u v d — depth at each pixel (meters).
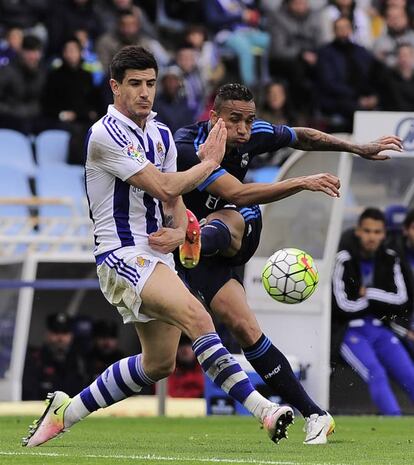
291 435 27.95
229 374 20.84
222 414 36.94
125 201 21.66
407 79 61.53
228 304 24.17
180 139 24.50
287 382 24.28
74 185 56.25
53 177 56.00
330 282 35.50
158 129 22.27
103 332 45.94
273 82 57.81
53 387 44.81
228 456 21.19
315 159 35.97
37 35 62.53
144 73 21.39
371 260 36.97
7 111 56.59
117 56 21.53
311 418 24.48
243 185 23.33
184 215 22.09
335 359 37.16
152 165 21.39
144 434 28.27
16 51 57.78
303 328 35.41
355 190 40.94
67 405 23.22
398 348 37.00
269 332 35.62
